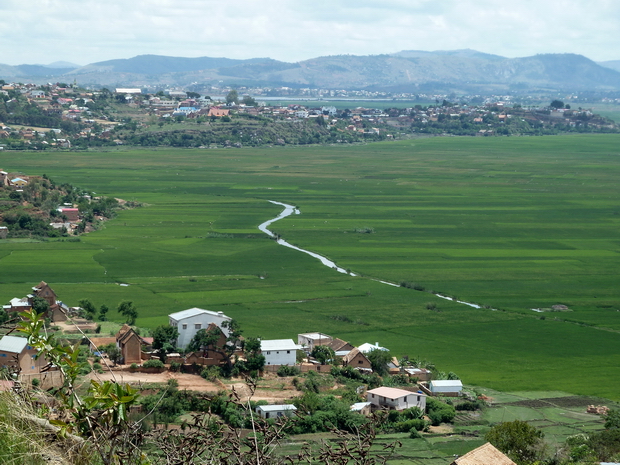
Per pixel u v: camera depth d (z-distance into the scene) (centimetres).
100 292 12450
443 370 9156
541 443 6084
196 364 7956
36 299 9931
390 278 14325
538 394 8406
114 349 8006
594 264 16012
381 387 7775
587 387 8700
